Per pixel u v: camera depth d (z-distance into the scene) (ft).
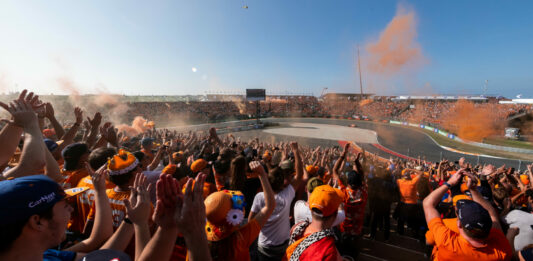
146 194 5.05
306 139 124.36
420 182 14.97
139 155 12.66
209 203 5.70
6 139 6.08
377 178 15.58
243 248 6.09
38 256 3.33
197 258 3.82
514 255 8.15
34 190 3.23
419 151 96.12
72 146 8.95
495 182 15.40
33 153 6.25
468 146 103.04
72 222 7.79
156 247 3.96
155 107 189.26
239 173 11.02
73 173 8.87
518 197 14.46
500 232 6.58
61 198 3.65
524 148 90.68
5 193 2.99
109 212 5.76
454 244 6.41
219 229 5.71
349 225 11.82
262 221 6.74
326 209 5.95
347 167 23.82
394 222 19.81
